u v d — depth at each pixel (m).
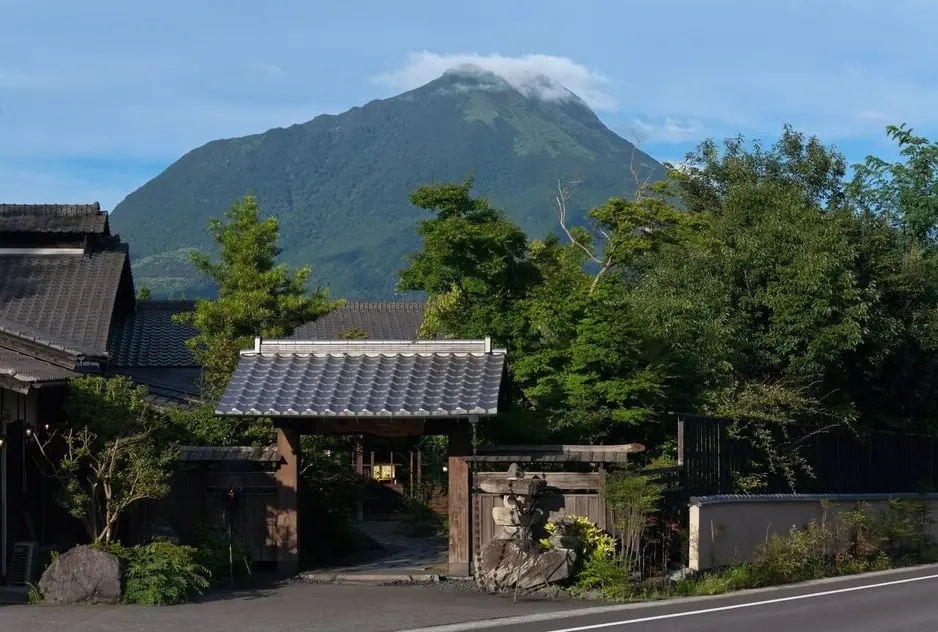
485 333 21.77
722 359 22.31
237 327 23.73
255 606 14.57
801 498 20.77
